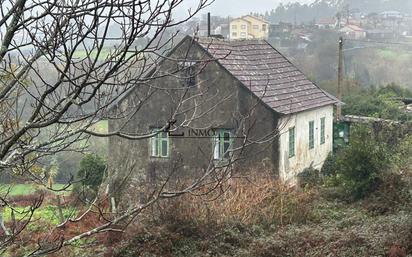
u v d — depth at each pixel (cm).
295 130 2675
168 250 1474
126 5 414
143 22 420
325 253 1395
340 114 3338
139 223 1523
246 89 2500
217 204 1619
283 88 2772
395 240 1401
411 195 1797
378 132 3016
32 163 530
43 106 470
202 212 1559
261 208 1708
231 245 1531
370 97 3812
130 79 453
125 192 1525
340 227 1647
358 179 1964
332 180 2241
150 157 2620
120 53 430
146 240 1475
